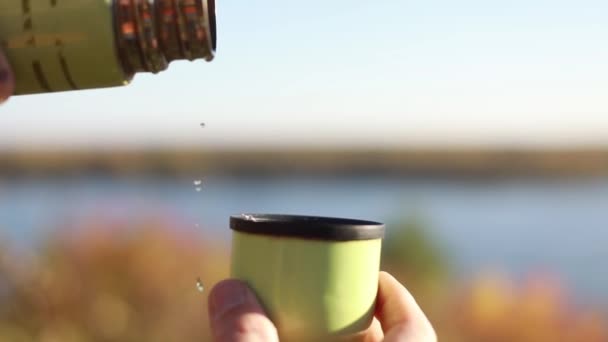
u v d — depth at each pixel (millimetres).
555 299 5141
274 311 1300
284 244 1300
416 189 20188
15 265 3682
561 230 10781
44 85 1322
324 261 1293
